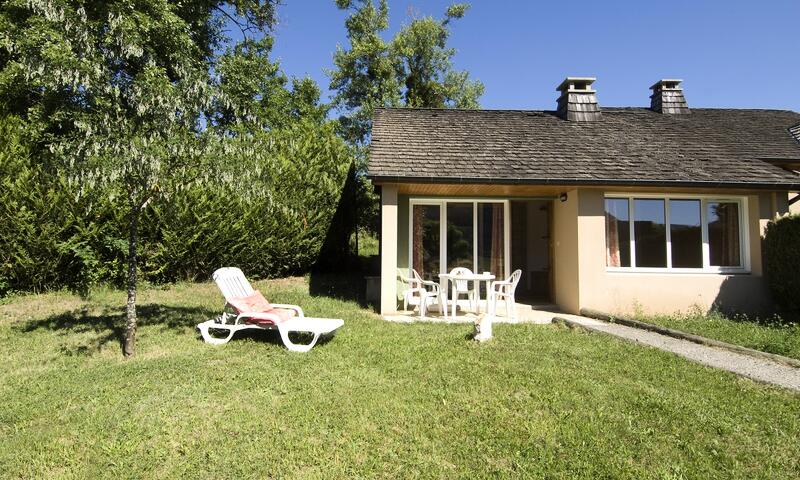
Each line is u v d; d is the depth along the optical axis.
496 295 10.68
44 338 6.91
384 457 3.51
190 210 11.03
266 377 5.20
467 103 26.95
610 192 10.23
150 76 5.70
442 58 26.59
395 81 25.16
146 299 9.86
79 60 5.37
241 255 12.27
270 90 20.69
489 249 11.97
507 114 13.59
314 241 14.02
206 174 6.19
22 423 4.10
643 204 10.34
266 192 6.98
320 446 3.66
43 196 9.11
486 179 9.47
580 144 11.37
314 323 6.98
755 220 10.14
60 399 4.61
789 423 4.05
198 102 6.14
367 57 24.78
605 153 10.84
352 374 5.33
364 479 3.22
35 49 5.35
